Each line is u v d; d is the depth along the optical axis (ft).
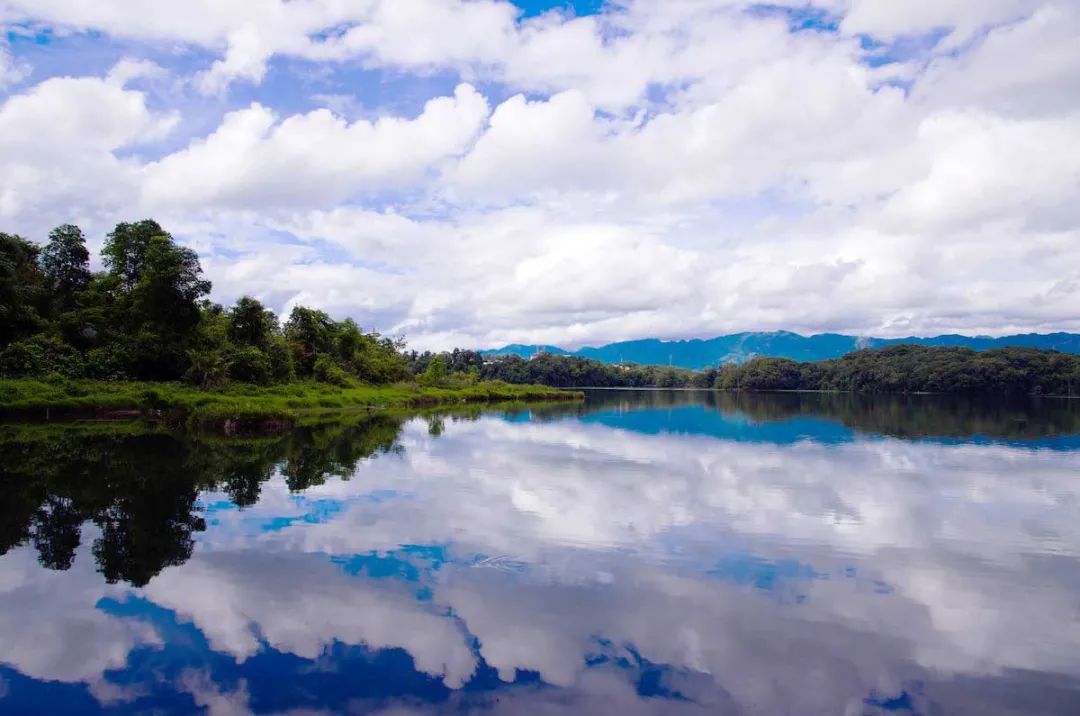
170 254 192.85
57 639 30.89
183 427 128.26
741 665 28.55
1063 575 40.47
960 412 196.34
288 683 26.81
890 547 46.01
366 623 32.60
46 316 191.93
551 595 36.29
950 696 26.32
